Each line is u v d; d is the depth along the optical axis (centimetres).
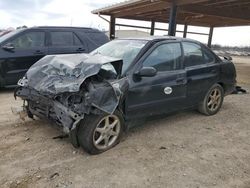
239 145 413
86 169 324
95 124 346
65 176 308
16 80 718
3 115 508
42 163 334
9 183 291
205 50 527
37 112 399
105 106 341
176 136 436
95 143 354
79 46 816
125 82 377
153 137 427
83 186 290
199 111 551
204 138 434
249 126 500
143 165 338
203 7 1153
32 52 733
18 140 397
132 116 401
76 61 383
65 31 806
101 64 352
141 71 388
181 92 465
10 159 342
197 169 334
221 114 568
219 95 559
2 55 688
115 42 498
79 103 332
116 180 304
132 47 445
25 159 343
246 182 311
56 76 364
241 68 1786
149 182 303
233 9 1263
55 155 355
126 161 347
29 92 394
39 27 763
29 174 309
